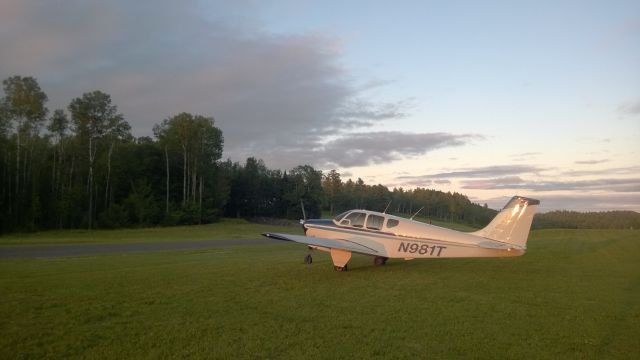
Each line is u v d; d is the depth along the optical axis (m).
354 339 6.43
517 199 13.39
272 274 12.56
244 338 6.43
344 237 14.80
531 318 7.66
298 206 89.94
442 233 13.64
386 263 15.45
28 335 6.53
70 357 5.66
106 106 53.44
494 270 13.75
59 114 51.59
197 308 8.23
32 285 10.52
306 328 6.95
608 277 12.34
